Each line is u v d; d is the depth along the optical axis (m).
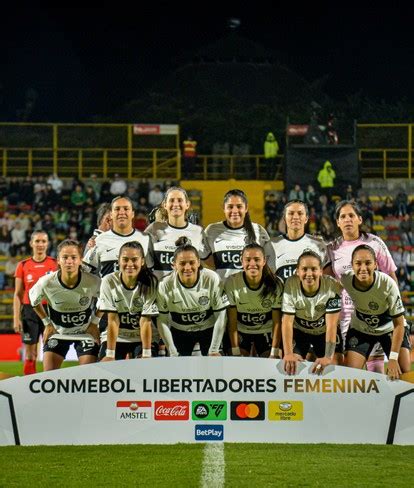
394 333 7.27
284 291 7.33
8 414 6.67
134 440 6.66
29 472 5.61
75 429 6.67
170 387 6.68
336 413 6.67
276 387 6.68
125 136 27.72
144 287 7.32
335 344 7.36
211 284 7.27
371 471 5.61
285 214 8.17
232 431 6.67
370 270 7.18
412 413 6.65
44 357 7.93
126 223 8.12
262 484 5.25
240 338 7.79
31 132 27.27
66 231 22.47
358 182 24.14
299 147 24.27
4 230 22.06
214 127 28.89
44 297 7.91
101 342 7.84
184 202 8.13
